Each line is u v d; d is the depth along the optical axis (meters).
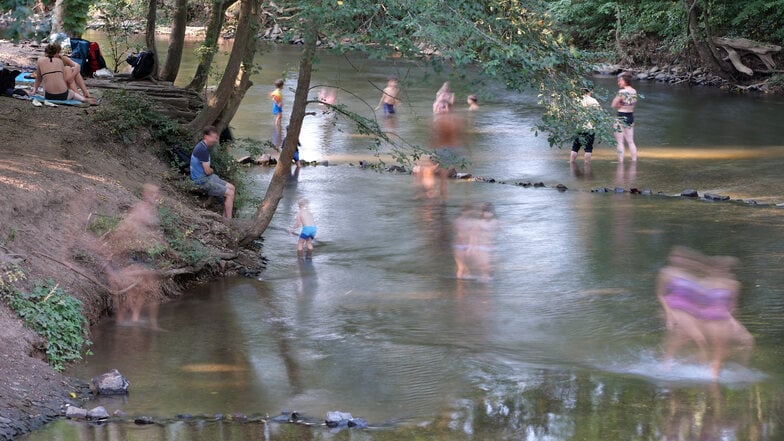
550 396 8.62
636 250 13.66
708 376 9.09
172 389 8.84
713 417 8.08
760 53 35.19
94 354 9.75
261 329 10.60
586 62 13.74
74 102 16.52
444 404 8.48
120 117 15.38
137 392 8.76
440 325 10.66
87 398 8.58
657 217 15.72
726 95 33.59
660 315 10.86
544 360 9.56
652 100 31.81
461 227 13.16
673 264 11.48
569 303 11.34
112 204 12.53
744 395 8.59
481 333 10.38
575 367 9.37
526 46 11.85
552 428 7.89
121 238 11.88
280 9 14.15
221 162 16.56
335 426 7.95
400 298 11.66
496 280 12.32
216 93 16.23
